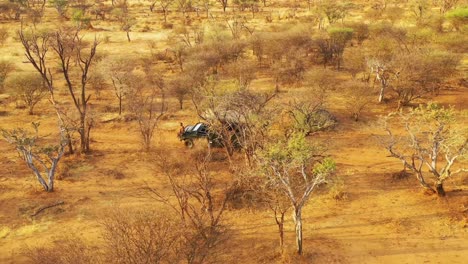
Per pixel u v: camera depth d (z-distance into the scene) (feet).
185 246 41.83
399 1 265.95
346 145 78.59
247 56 152.46
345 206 57.21
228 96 69.21
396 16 194.90
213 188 61.82
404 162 59.52
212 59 124.77
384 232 51.13
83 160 75.66
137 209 56.24
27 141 63.82
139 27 223.30
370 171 67.36
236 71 113.09
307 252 47.65
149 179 67.36
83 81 76.89
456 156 54.60
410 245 48.62
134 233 41.96
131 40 192.85
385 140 76.02
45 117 99.86
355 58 115.24
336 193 59.06
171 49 153.58
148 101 106.22
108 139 87.04
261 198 55.42
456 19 149.89
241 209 56.70
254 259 46.75
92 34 205.57
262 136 61.36
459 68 122.21
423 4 196.75
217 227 48.21
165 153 76.89
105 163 74.28
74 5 296.71
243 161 70.54
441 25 159.94
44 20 251.80
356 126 87.71
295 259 46.44
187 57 134.72
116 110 102.53
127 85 103.50
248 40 142.51
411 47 126.62
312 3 284.82
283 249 47.11
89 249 44.16
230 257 47.16
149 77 115.65
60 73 136.15
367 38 155.84
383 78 99.09
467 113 77.61
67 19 254.47
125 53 162.30
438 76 100.68
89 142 85.10
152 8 287.28
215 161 71.51
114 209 53.83
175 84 102.47
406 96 97.35
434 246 48.26
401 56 101.35
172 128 90.79
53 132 90.53
